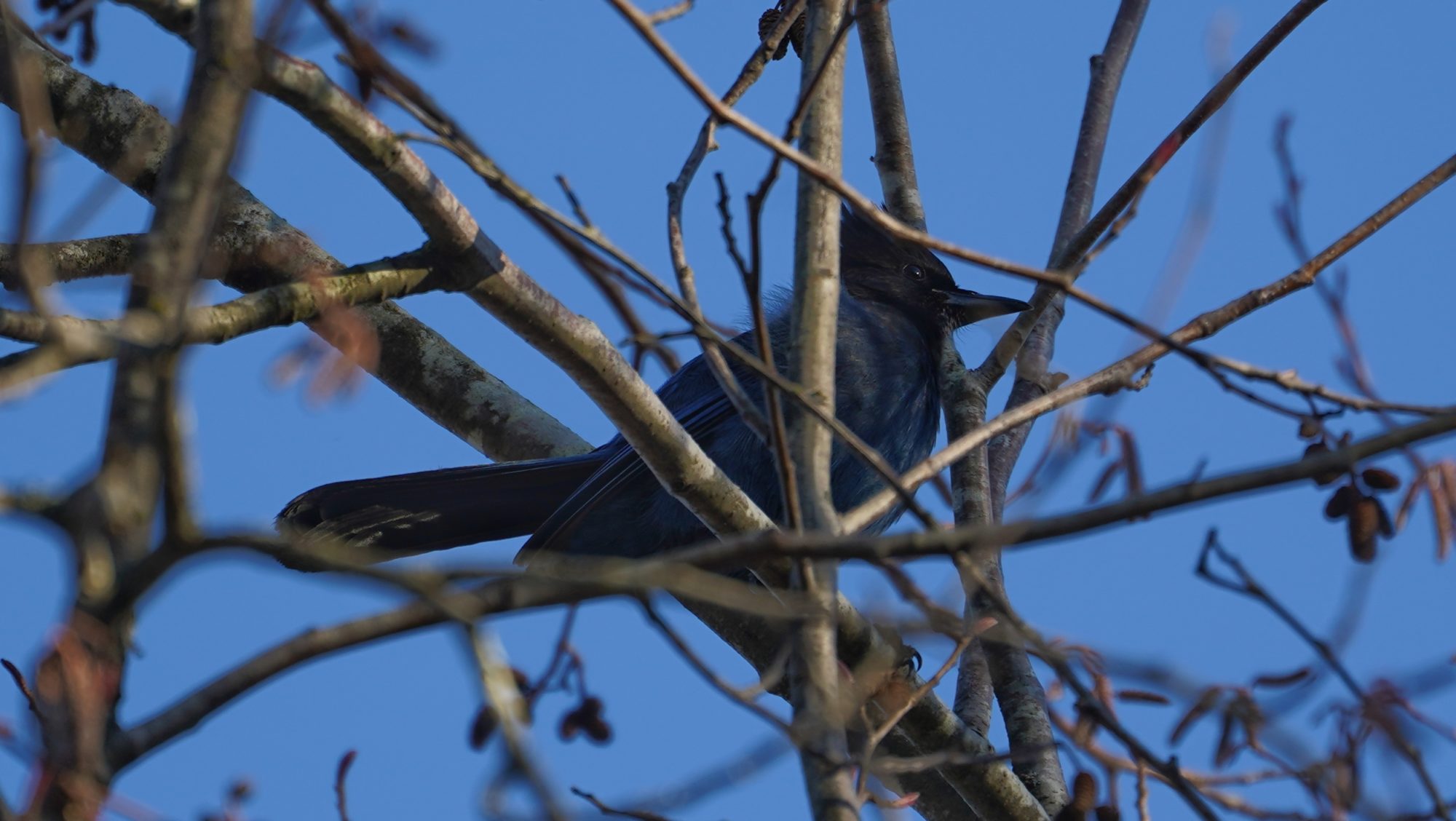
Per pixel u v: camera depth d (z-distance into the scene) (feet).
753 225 24.44
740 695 21.06
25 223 18.65
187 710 18.04
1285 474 20.17
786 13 31.58
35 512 17.25
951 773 34.30
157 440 17.40
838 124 30.14
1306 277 29.17
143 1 23.84
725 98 30.81
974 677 36.99
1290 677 23.36
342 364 18.95
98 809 16.43
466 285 28.86
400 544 42.29
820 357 28.43
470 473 42.04
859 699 25.46
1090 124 43.21
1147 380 29.09
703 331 24.47
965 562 22.79
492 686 18.78
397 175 27.32
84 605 17.08
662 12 29.81
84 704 16.53
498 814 19.47
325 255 39.11
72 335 19.38
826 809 22.30
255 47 20.22
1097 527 20.07
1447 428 20.36
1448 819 22.68
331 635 18.45
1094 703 22.72
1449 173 30.12
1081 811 25.80
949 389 42.27
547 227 25.88
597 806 23.24
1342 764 22.82
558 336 29.55
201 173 19.75
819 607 23.63
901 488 22.77
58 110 39.06
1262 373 25.34
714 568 22.34
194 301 19.54
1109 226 34.58
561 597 19.40
